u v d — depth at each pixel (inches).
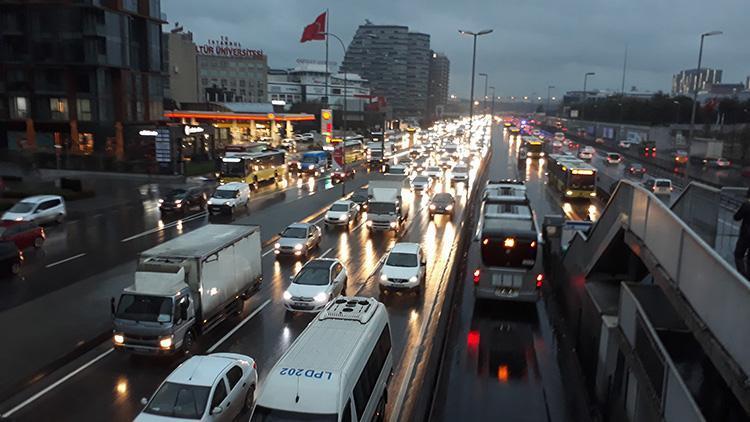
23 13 2380.7
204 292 656.4
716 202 475.5
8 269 907.4
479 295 798.5
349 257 1090.7
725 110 3641.7
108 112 2479.1
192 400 450.9
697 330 366.6
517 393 573.9
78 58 2375.7
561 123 7076.8
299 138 4109.3
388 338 541.0
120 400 538.3
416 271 855.1
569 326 745.6
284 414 395.5
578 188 1879.9
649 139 3784.5
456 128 7637.8
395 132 5349.4
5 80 2437.3
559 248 887.7
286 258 1077.1
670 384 368.5
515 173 2691.9
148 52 2640.3
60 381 574.9
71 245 1123.9
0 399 534.6
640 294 490.0
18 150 2356.1
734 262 434.3
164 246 689.6
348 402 408.2
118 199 1668.3
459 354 665.6
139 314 605.3
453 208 1605.6
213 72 5900.6
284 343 673.0
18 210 1256.8
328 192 1956.2
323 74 7155.5
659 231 463.8
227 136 3587.6
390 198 1315.2
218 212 1486.2
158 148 2113.7
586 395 573.3
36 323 706.2
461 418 523.8
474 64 1915.6
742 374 303.0
